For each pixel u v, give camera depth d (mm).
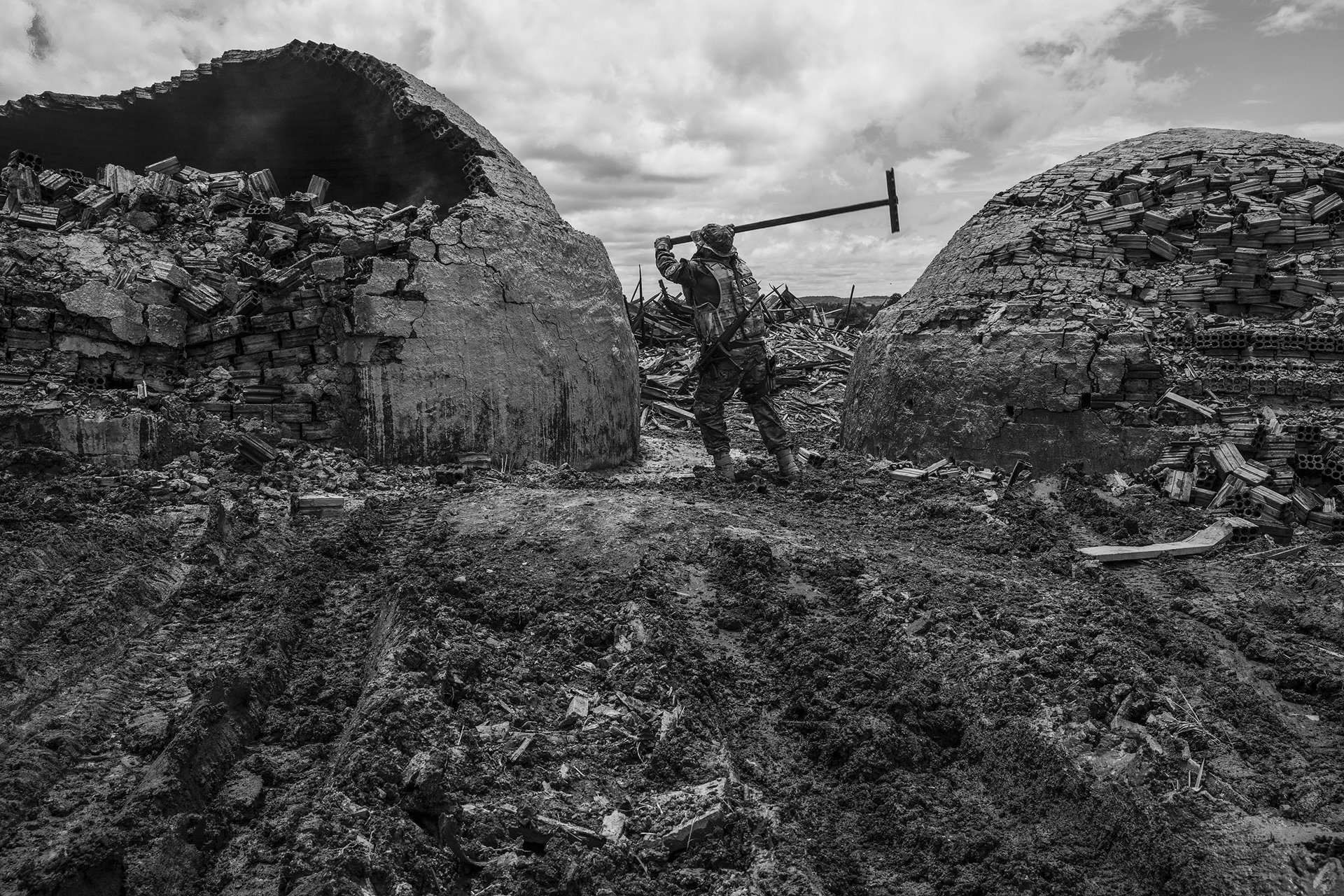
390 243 8156
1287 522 6984
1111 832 3553
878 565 5562
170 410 7281
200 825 3324
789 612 5023
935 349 9555
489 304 8539
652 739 3945
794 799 3807
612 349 9898
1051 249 9781
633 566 5383
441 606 4637
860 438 10859
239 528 6066
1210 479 7473
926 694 4355
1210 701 4383
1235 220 9477
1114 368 8352
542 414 8969
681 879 3252
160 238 8609
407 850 3139
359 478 7426
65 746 3693
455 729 3760
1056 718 4059
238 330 7859
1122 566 6242
